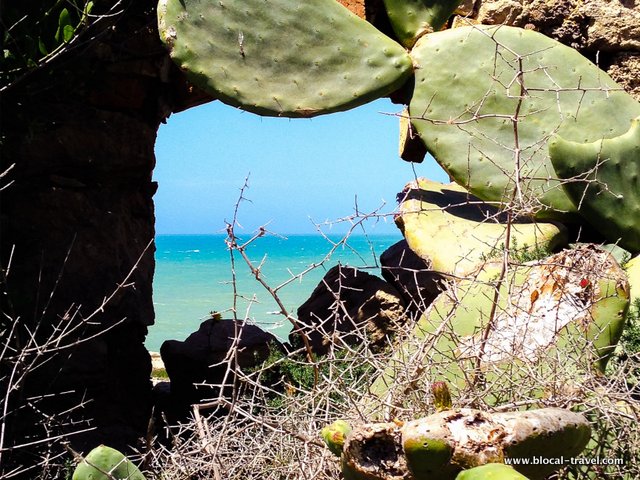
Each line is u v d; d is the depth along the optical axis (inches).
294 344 214.7
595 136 191.8
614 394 96.0
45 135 236.7
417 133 194.5
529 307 112.9
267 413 106.7
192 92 270.5
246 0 192.7
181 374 264.1
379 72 193.5
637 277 162.6
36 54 205.2
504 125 191.5
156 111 265.3
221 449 104.8
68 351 229.3
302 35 193.5
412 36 202.8
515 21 239.3
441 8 204.4
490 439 72.5
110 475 101.2
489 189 189.8
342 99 193.0
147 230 271.9
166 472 109.7
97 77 247.8
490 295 121.5
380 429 75.5
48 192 238.8
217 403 103.0
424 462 72.1
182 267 1905.8
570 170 177.3
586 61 196.7
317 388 105.6
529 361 99.2
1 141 220.5
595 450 95.0
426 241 187.0
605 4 236.5
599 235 193.8
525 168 188.4
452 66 193.8
